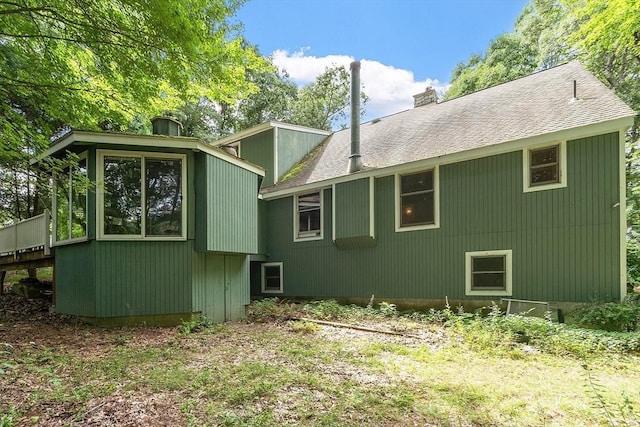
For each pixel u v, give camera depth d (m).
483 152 8.27
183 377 3.98
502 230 8.08
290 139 14.44
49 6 5.04
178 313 7.34
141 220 7.10
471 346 5.64
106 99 7.25
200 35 5.32
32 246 8.66
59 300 7.84
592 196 7.04
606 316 6.20
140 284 7.05
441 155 8.85
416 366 4.69
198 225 7.56
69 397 3.37
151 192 7.24
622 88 13.96
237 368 4.37
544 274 7.50
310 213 11.95
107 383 3.79
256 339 6.20
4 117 6.14
